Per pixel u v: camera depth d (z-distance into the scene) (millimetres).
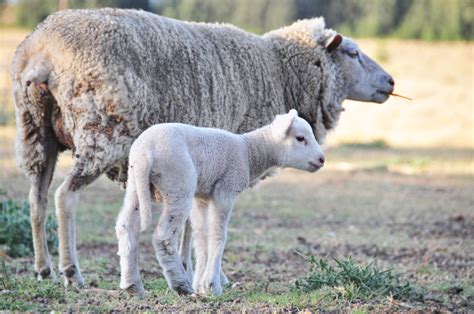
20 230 16719
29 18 98750
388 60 81500
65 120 13352
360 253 18875
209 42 15180
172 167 11516
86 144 13188
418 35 99000
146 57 13750
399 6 99938
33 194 13695
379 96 17812
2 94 53656
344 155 44062
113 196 26578
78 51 13219
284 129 12906
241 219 23688
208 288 12281
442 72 77625
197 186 12141
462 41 98688
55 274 14172
